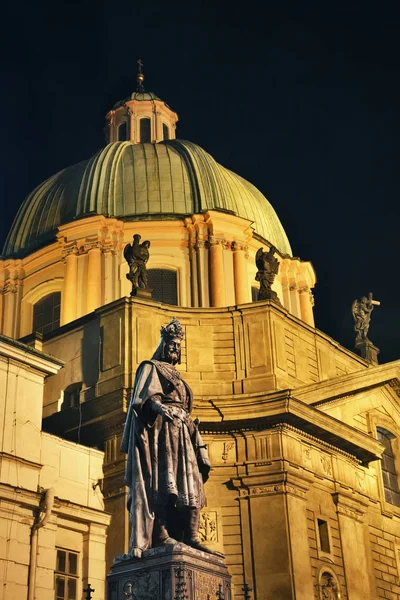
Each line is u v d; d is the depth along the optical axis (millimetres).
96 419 33531
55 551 28438
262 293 37156
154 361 11703
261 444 33844
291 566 31641
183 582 10180
